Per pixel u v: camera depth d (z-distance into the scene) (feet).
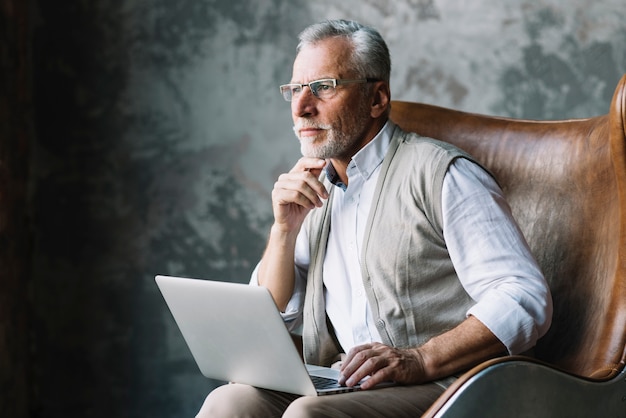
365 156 7.27
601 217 6.89
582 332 6.72
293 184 7.32
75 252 12.89
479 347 6.24
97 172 12.81
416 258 6.82
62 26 12.91
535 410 5.88
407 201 6.91
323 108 7.22
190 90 12.43
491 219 6.66
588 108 10.82
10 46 12.57
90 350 12.85
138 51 12.62
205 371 6.97
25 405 12.83
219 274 12.34
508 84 11.13
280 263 7.61
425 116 8.34
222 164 12.32
